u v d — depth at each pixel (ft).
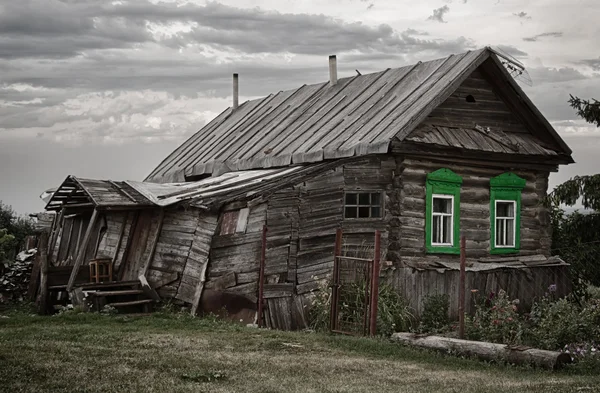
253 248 67.51
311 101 98.07
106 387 36.86
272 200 68.54
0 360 41.93
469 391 39.58
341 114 86.74
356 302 59.98
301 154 81.05
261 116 105.40
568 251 86.43
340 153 75.97
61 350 46.09
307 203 70.03
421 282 69.67
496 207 81.41
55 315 64.85
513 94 81.00
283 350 51.34
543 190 84.53
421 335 54.24
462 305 53.93
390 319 61.67
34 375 38.65
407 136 72.64
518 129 83.56
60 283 73.41
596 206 77.10
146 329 59.00
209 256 69.46
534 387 40.81
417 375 44.50
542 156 81.71
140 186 78.43
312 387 39.47
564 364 47.96
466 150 75.46
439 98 74.43
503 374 45.98
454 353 51.47
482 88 81.30
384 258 71.77
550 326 58.34
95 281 73.72
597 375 46.73
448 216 77.25
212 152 101.91
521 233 82.48
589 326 58.03
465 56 80.53
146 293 72.28
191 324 62.75
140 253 75.61
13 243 103.24
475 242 78.28
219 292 68.59
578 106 81.61
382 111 79.97
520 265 77.77
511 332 57.93
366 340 54.65
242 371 43.11
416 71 85.56
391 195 73.05
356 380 42.09
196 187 78.38
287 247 68.74
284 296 67.77
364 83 92.38
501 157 78.95
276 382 40.42
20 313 71.26
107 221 79.36
